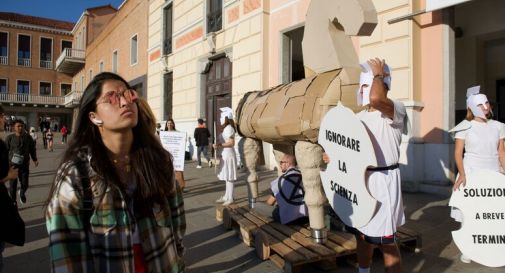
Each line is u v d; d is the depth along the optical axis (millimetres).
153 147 1842
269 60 11477
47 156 19578
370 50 8281
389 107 2682
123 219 1561
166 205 1785
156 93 19016
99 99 1646
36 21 43906
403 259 4020
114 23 26109
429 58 7629
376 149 2727
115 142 1703
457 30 10516
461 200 3521
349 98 3543
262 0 11359
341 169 2852
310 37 4176
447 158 7258
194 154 15492
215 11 13977
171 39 17656
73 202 1473
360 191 2660
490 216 3443
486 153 3865
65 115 45625
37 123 43688
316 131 3604
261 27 11391
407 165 7555
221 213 5719
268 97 4672
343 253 3635
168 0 17531
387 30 7973
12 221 3154
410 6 7605
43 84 44500
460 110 10469
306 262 3451
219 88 14086
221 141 6809
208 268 3910
